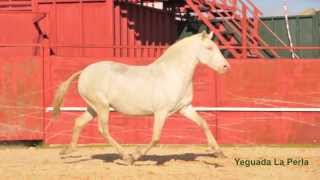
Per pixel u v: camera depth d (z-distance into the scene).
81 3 20.38
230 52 22.38
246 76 16.50
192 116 12.17
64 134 16.28
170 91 11.84
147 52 22.95
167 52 12.09
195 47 11.95
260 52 24.86
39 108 16.23
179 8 26.28
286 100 16.44
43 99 16.27
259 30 27.39
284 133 16.42
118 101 12.08
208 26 22.52
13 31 19.27
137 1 22.06
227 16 23.92
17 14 19.25
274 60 16.44
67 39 20.47
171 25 26.11
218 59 11.92
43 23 19.22
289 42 26.78
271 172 11.62
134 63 16.38
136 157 12.21
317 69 16.41
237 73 16.48
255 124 16.48
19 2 21.06
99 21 20.31
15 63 16.19
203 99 16.50
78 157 13.75
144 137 16.33
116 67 12.20
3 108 16.17
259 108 16.44
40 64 16.25
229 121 16.48
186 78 11.95
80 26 20.41
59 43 20.08
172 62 11.97
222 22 23.80
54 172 11.56
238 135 16.45
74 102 16.27
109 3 20.20
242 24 22.55
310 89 16.42
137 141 16.34
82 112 16.25
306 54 27.66
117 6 20.50
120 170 11.70
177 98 11.90
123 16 21.00
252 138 16.45
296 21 27.80
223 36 23.61
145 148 12.22
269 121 16.45
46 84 16.27
